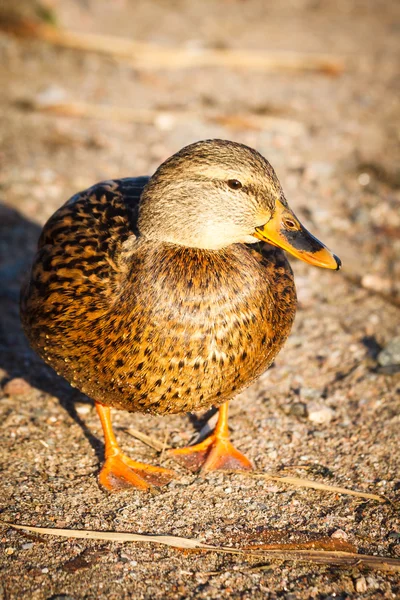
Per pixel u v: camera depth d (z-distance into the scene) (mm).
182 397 7234
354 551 7227
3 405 9055
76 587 6660
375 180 14641
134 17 22094
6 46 18750
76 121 15984
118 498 7801
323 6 25172
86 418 9000
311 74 19453
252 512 7684
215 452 8398
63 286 7336
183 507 7727
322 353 10289
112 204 7812
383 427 8922
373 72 19844
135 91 17547
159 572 6879
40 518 7438
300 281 11766
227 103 17281
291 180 14453
